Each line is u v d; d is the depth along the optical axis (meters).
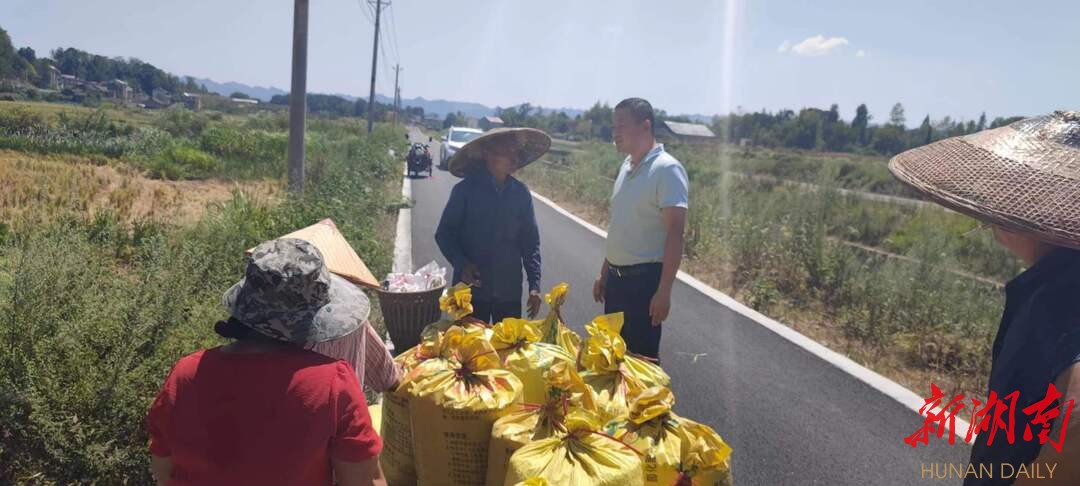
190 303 4.54
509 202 4.91
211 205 11.85
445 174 29.72
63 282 4.19
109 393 3.66
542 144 4.95
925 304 8.41
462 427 3.01
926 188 1.97
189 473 2.07
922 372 6.91
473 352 3.19
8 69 117.00
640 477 2.59
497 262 4.92
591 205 20.55
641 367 3.33
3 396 3.42
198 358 2.15
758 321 8.38
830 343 7.75
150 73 177.88
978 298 8.80
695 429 2.90
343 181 13.49
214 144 28.06
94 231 9.02
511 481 2.57
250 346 2.14
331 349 2.38
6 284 4.18
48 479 3.51
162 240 5.31
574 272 10.74
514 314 5.08
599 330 3.41
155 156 24.94
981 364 7.05
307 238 3.92
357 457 2.11
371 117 51.53
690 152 38.62
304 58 13.00
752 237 11.74
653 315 4.55
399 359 3.55
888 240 14.41
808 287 10.17
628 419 2.89
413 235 12.91
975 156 1.98
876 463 4.74
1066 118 1.98
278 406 2.03
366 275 3.96
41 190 15.51
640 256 4.64
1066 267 1.84
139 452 3.68
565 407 2.86
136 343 3.94
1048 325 1.78
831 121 74.88
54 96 100.69
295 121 13.09
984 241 12.71
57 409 3.61
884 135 62.09
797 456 4.80
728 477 2.80
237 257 6.90
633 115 4.56
